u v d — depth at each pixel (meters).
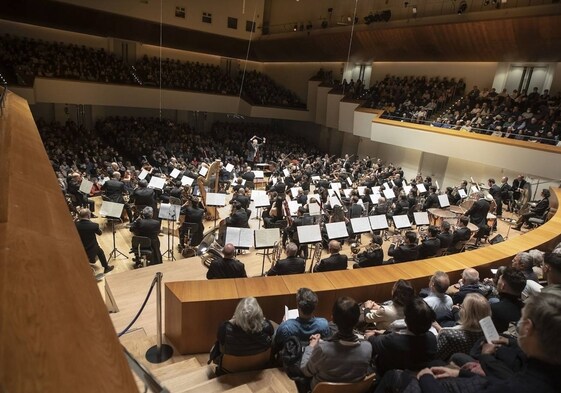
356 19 22.66
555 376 1.49
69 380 1.09
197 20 25.27
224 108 26.30
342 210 9.75
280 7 27.27
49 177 3.74
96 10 21.58
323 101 25.59
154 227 7.50
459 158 17.17
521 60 16.47
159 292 3.93
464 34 16.98
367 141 24.08
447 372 2.24
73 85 20.62
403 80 21.83
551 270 3.05
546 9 14.42
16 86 18.38
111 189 10.27
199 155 22.00
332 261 5.77
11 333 1.16
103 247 9.19
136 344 4.29
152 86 23.36
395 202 11.70
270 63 31.36
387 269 5.23
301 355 3.12
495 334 2.61
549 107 14.62
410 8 19.91
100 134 23.38
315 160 20.83
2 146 4.04
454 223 10.82
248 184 15.16
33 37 22.08
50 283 1.58
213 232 10.17
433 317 2.68
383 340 2.81
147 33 23.98
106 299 5.89
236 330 3.36
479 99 17.28
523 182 14.02
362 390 2.64
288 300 4.34
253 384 3.38
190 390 3.27
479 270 5.73
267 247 6.67
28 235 1.98
